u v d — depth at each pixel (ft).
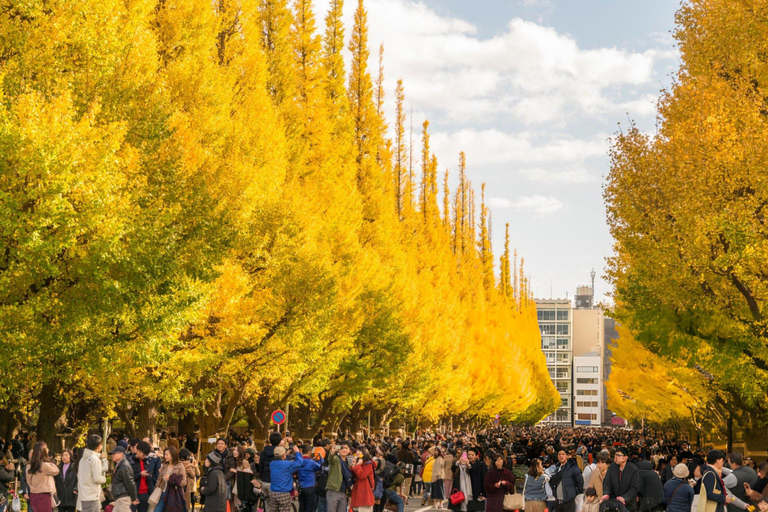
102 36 51.37
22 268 43.80
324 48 143.74
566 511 51.70
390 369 127.13
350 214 119.75
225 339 72.95
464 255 274.57
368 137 152.46
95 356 50.37
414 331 147.02
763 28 69.15
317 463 56.49
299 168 108.68
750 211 63.98
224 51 89.35
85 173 45.68
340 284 105.81
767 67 69.41
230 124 75.66
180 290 56.13
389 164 160.97
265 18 112.27
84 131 46.37
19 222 42.80
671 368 126.93
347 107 142.41
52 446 58.39
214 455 53.83
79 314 47.50
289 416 132.87
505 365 277.85
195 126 70.69
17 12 49.34
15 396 59.98
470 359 226.79
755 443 97.71
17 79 47.88
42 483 41.47
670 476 71.72
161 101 57.11
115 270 50.55
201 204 60.29
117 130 47.96
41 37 48.88
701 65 73.92
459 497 64.80
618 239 75.10
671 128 74.38
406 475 89.56
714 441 139.54
